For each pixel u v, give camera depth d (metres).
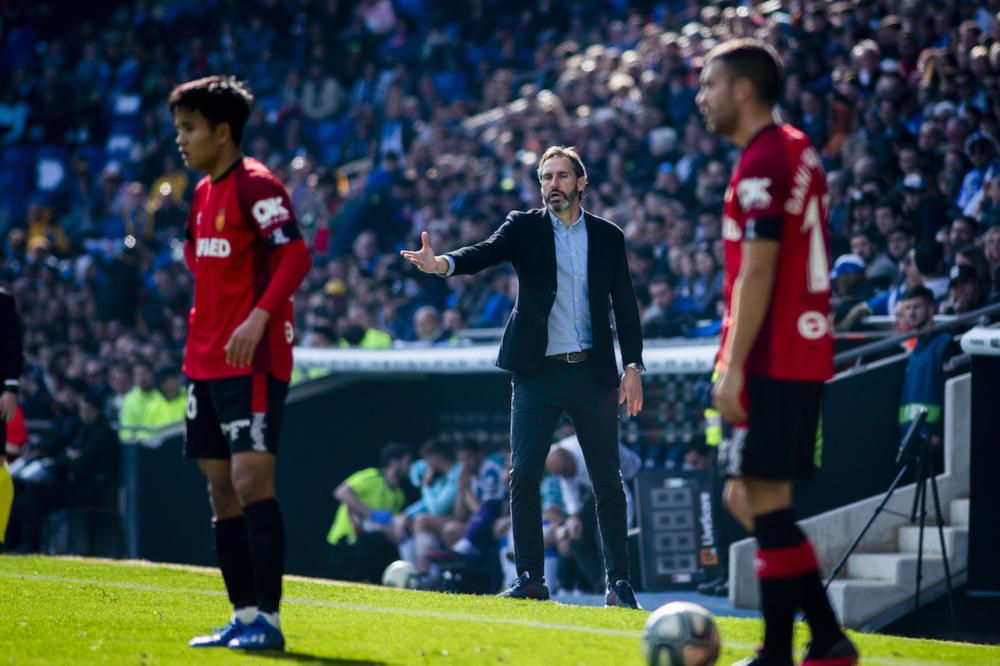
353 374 52.38
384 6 82.00
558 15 76.25
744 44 15.13
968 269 34.59
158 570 27.72
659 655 15.21
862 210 42.22
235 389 16.92
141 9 94.62
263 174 17.16
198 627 18.75
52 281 70.69
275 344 17.02
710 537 38.34
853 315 38.31
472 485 44.53
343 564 46.78
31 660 15.83
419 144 65.62
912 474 34.44
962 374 34.75
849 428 34.28
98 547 51.34
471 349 44.75
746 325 14.34
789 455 14.66
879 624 31.75
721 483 37.25
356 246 59.75
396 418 53.22
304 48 83.19
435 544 44.38
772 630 14.89
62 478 50.38
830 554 33.50
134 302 66.00
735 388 14.34
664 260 47.19
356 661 15.95
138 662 15.71
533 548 23.94
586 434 24.08
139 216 75.12
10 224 86.75
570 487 39.09
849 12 54.03
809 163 14.78
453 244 54.03
